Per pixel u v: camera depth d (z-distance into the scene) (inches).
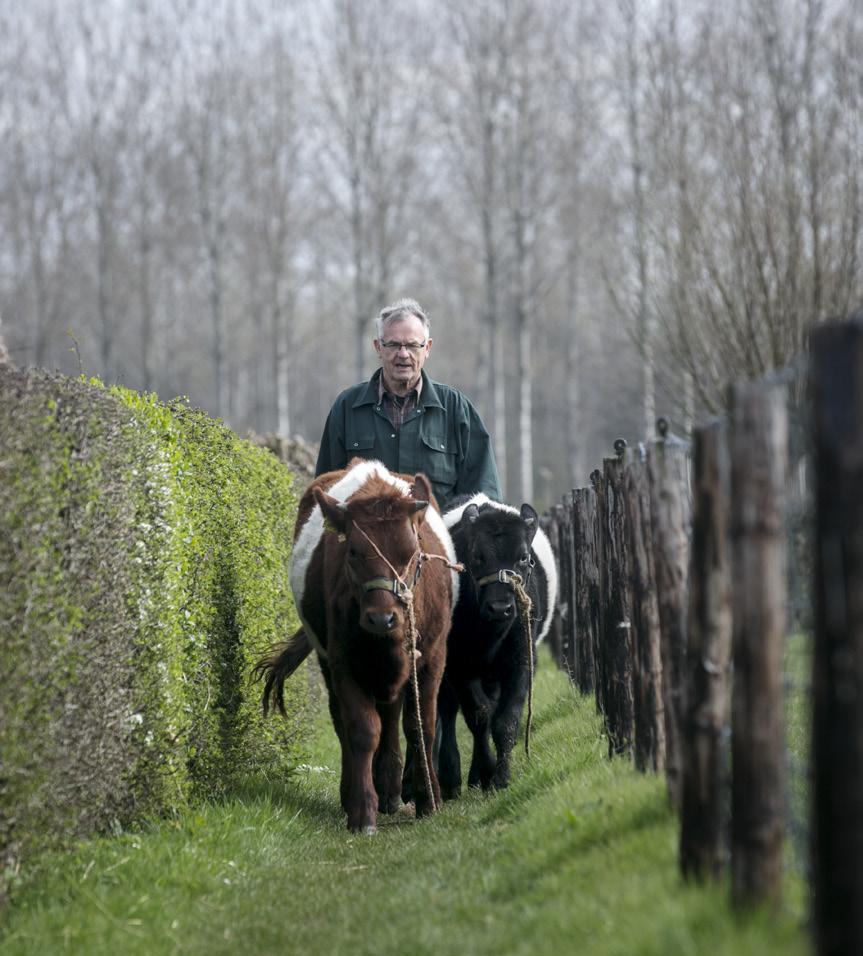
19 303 2920.8
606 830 291.7
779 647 219.9
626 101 2171.5
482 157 2503.7
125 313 2915.8
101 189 2741.1
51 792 301.0
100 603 330.0
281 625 569.6
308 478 853.8
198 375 3784.5
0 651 268.2
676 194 1182.9
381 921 286.8
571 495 680.4
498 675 504.7
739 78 1239.5
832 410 182.2
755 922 208.4
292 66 2817.4
